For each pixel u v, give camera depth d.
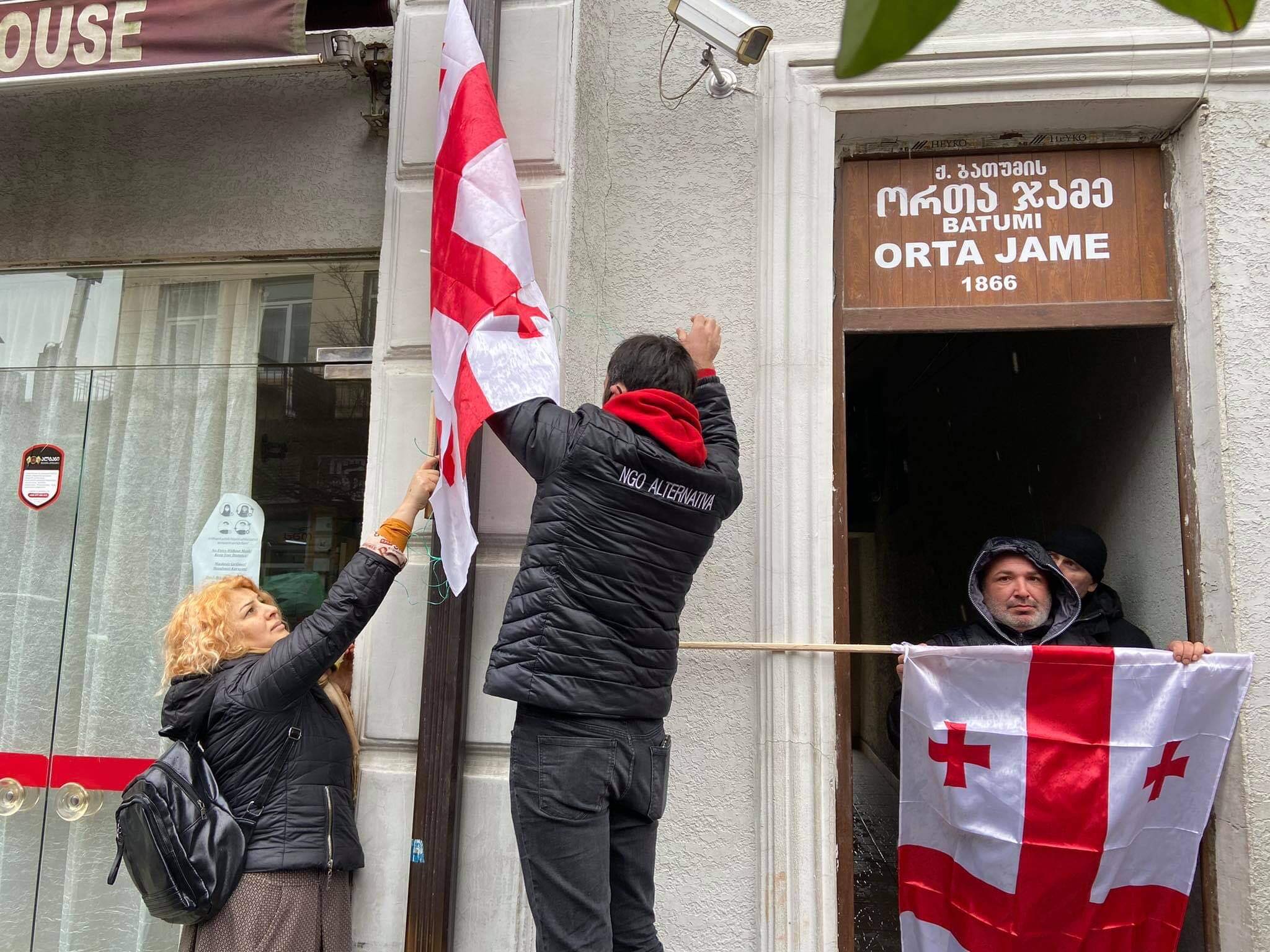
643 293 2.86
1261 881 2.44
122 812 2.17
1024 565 2.88
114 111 3.39
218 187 3.31
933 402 6.82
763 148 2.85
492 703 2.61
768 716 2.62
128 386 3.39
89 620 3.30
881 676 7.80
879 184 2.97
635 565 1.93
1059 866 2.47
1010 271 2.91
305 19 2.67
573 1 2.84
